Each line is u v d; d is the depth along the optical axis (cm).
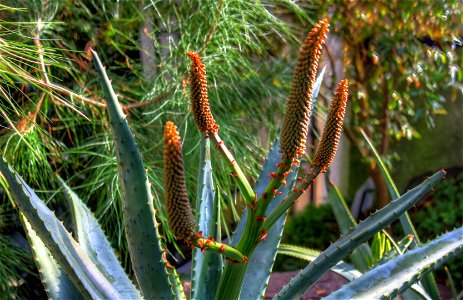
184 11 160
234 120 158
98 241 103
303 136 75
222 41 151
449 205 244
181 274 149
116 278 96
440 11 196
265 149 166
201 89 76
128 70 167
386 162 242
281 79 169
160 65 152
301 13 170
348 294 92
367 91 245
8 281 143
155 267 84
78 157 152
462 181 261
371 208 282
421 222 247
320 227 261
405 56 211
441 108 238
